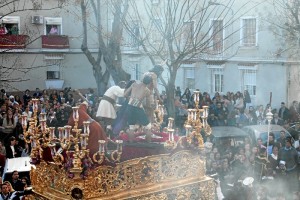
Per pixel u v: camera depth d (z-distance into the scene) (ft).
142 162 27.07
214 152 55.88
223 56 117.08
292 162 58.75
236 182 49.26
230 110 90.68
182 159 28.68
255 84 116.16
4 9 128.98
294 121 88.02
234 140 71.46
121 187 26.40
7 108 84.89
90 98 98.53
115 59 93.40
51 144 27.12
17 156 64.85
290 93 109.70
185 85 128.98
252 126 76.64
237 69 118.01
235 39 114.73
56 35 138.82
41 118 28.17
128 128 31.14
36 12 135.23
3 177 50.44
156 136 31.58
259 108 89.92
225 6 89.92
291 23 97.45
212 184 29.86
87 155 25.44
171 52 73.05
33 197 28.40
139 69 118.52
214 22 87.81
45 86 139.03
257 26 110.73
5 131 78.59
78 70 143.33
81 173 25.23
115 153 26.66
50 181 27.07
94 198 25.52
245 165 56.03
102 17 111.45
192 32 81.92
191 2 91.71
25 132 28.84
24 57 135.44
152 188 27.37
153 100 31.89
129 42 100.12
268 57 111.45
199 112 29.73
